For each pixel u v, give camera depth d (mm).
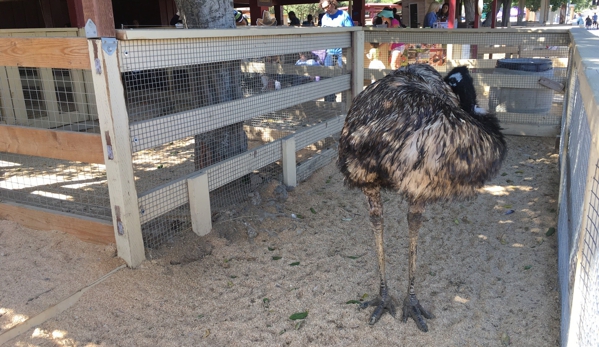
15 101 4957
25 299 2227
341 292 2430
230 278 2541
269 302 2342
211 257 2703
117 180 2369
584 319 1372
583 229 1477
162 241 2732
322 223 3189
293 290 2441
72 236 2703
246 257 2736
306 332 2131
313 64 4832
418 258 2746
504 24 11703
